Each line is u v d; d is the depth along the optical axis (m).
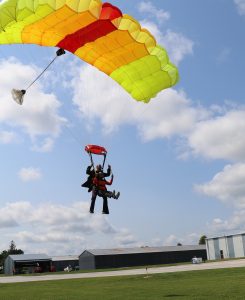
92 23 12.88
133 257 77.00
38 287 28.66
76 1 11.74
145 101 16.38
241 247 73.44
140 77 15.55
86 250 76.62
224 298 15.62
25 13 11.05
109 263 74.88
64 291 23.61
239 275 26.62
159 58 14.85
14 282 38.22
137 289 21.92
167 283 24.91
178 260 81.94
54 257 93.88
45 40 13.78
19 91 13.26
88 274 48.19
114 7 12.88
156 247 85.38
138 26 13.61
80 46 14.30
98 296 19.41
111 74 15.86
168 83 15.77
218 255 78.31
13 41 13.41
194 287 20.83
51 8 11.56
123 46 14.25
